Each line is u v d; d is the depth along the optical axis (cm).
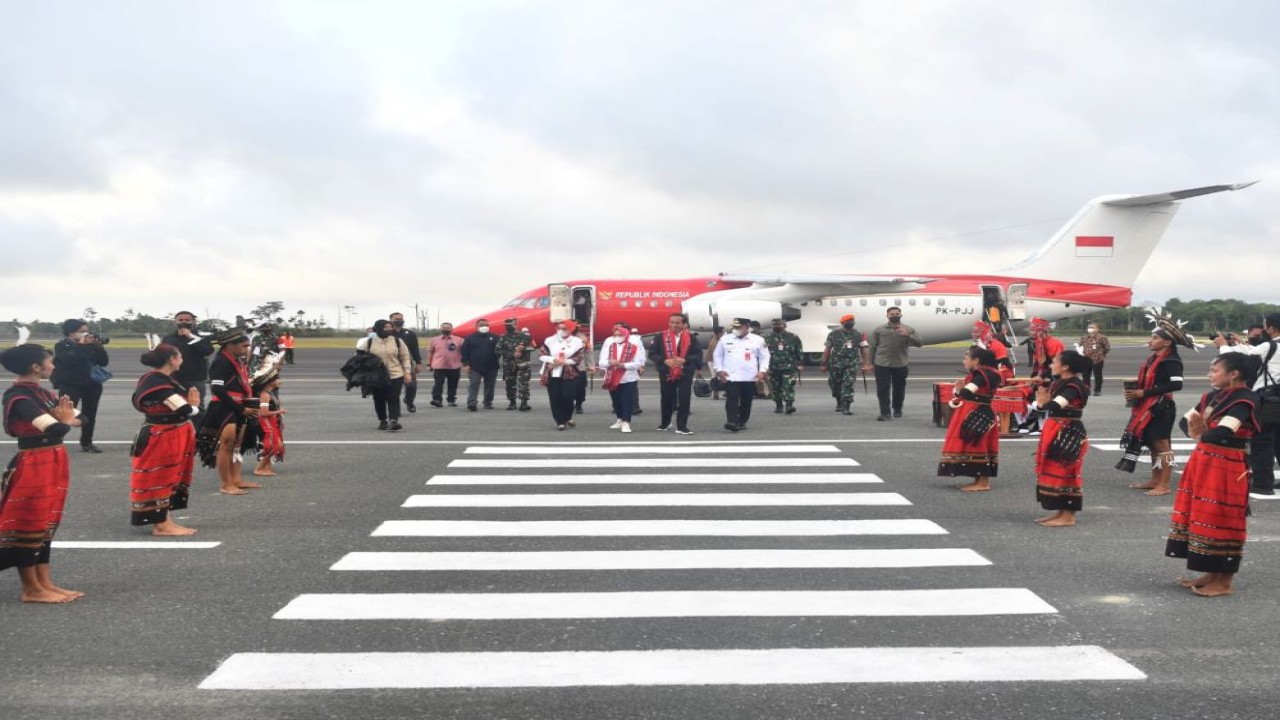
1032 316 3169
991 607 524
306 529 731
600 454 1137
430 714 378
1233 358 544
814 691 402
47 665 433
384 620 502
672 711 381
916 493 882
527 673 423
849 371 1625
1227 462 537
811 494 876
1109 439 1298
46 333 3731
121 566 618
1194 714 378
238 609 521
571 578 588
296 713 379
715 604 531
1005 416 1309
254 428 905
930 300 3080
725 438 1293
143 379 696
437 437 1311
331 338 8312
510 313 3030
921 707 385
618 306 3031
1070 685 408
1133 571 605
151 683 411
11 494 520
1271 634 477
